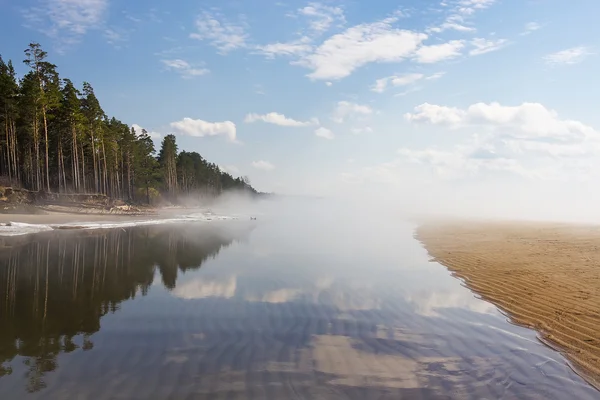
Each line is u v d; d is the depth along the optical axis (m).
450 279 12.98
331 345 7.08
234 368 6.00
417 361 6.45
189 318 8.57
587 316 8.48
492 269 14.00
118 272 14.12
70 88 57.56
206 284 12.14
